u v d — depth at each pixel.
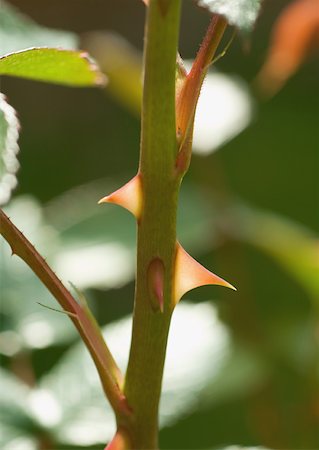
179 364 0.43
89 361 0.40
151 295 0.27
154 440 0.28
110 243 0.52
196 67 0.26
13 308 0.44
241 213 0.54
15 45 0.31
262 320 0.54
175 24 0.26
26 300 0.45
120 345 0.44
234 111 0.54
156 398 0.28
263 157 1.02
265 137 1.03
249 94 0.56
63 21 0.93
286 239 0.52
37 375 0.64
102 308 0.83
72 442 0.38
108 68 0.54
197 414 0.67
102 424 0.39
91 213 0.53
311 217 1.00
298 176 1.01
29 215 0.52
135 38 1.01
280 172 1.02
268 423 0.49
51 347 0.66
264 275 0.86
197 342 0.44
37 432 0.38
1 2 0.32
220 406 0.67
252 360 0.46
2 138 0.26
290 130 1.04
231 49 1.04
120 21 1.00
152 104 0.26
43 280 0.28
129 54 0.56
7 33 0.32
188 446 0.66
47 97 1.09
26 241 0.28
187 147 0.27
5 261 0.46
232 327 0.51
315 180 1.01
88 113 1.09
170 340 0.44
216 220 0.53
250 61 1.03
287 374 0.55
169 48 0.26
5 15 0.32
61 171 1.03
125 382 0.28
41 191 1.00
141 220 0.27
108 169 1.05
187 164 0.27
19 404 0.39
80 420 0.39
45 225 0.52
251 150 1.03
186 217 0.53
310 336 0.51
